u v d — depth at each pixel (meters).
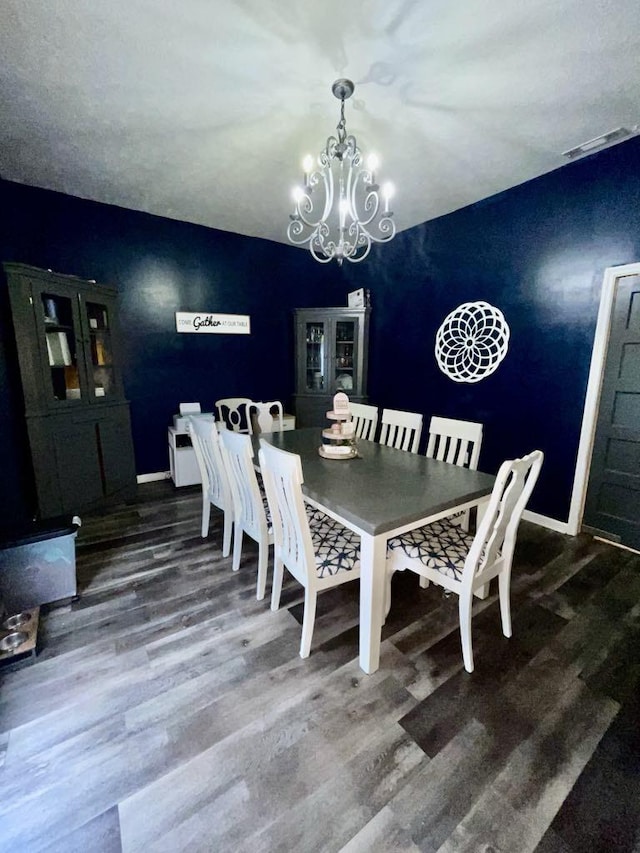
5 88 1.80
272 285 4.44
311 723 1.33
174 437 3.67
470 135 2.23
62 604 1.96
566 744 1.26
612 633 1.78
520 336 2.99
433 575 1.62
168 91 1.84
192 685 1.48
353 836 1.01
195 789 1.12
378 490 1.70
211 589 2.10
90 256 3.29
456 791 1.12
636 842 1.00
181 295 3.85
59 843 1.00
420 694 1.45
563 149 2.38
